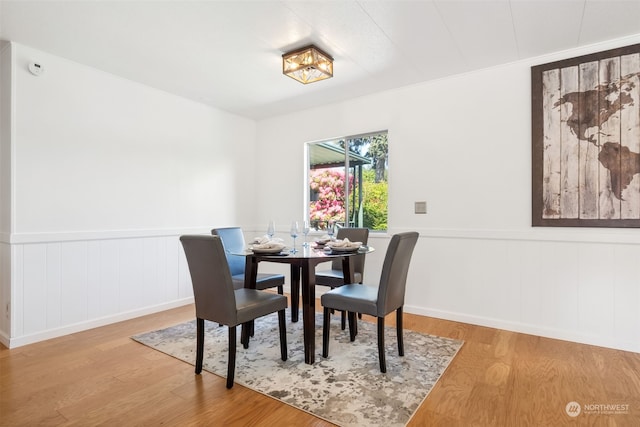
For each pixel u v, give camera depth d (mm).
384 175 3840
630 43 2516
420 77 3318
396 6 2160
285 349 2379
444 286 3307
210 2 2117
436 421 1699
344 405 1833
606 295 2600
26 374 2191
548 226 2809
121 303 3307
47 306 2814
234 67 3086
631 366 2271
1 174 2729
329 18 2301
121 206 3332
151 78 3352
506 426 1655
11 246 2635
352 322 2729
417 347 2604
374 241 3750
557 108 2777
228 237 3396
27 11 2211
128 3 2129
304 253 2529
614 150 2564
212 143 4227
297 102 4074
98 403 1865
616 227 2555
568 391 1968
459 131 3240
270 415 1757
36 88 2770
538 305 2865
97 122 3152
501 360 2375
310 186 4445
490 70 3080
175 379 2127
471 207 3178
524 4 2137
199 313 2178
